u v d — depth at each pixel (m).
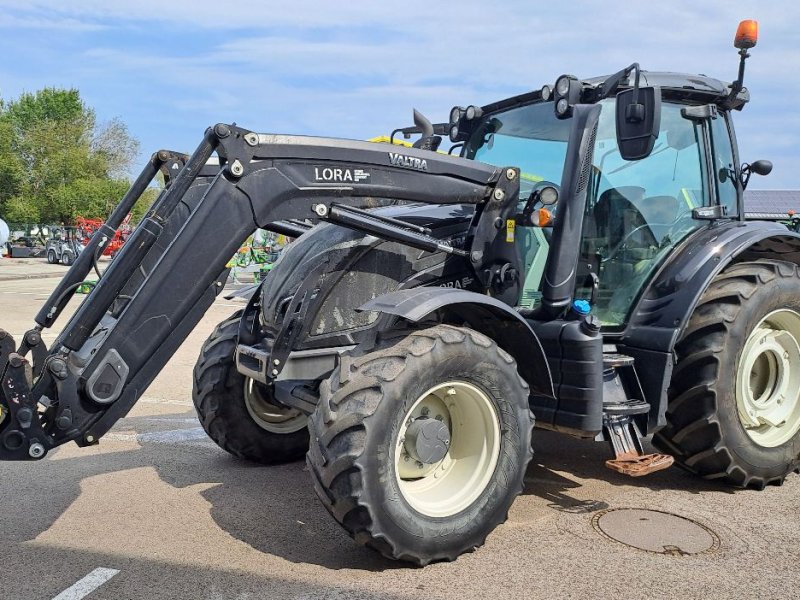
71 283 3.59
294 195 3.31
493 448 3.28
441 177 3.70
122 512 3.77
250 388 4.50
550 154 4.14
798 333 4.29
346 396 2.96
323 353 3.68
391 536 2.96
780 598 2.86
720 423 3.95
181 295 3.11
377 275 3.76
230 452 4.54
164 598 2.85
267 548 3.32
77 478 4.32
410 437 3.21
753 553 3.28
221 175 3.15
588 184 3.88
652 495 4.04
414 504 3.08
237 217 3.19
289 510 3.81
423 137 4.91
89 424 3.02
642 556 3.24
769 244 4.52
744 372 4.10
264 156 3.22
